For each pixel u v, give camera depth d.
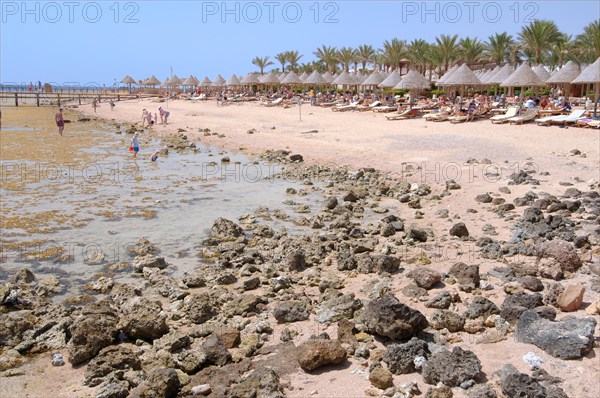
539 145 21.27
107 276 9.23
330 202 14.02
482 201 13.81
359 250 10.29
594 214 11.77
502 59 56.94
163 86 79.56
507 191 14.55
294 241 10.82
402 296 7.89
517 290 7.70
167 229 12.16
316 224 12.30
